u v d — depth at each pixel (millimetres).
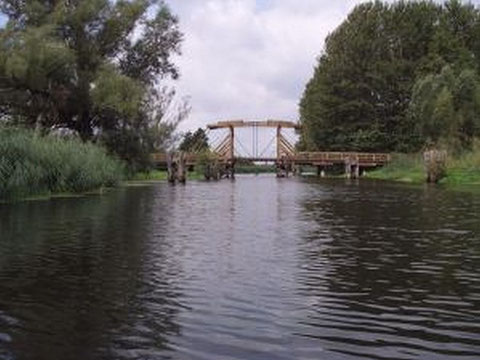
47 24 54875
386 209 28516
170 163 63594
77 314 10109
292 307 10570
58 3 56500
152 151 60906
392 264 14305
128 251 16016
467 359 8203
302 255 15477
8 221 22688
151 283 12266
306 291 11664
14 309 10406
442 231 20094
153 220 23656
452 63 87625
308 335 9133
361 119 93125
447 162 58219
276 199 36125
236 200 35188
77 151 38812
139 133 58344
